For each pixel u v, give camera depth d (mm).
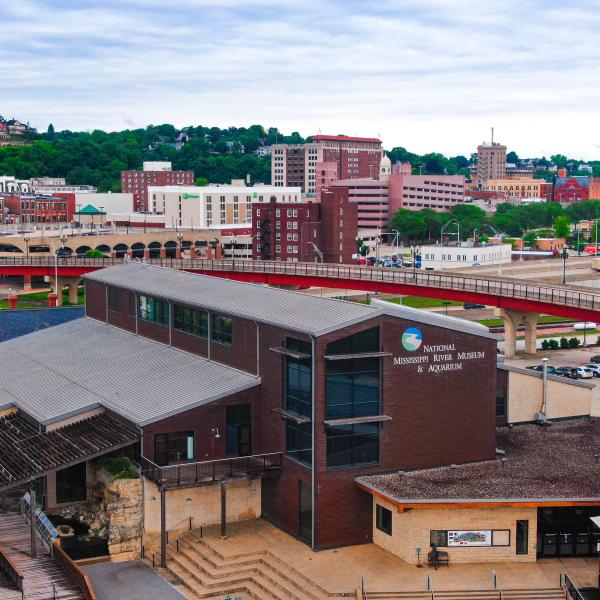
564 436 71375
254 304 69938
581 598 51562
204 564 57781
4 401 75125
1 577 54531
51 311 110500
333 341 59875
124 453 66062
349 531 60406
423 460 63188
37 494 66000
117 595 54531
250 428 66125
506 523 57000
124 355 80562
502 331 162500
